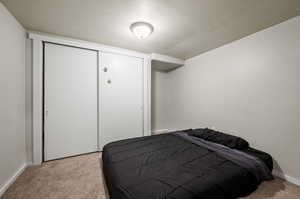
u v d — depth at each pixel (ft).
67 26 6.46
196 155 5.38
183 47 8.91
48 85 7.26
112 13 5.47
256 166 4.73
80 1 4.79
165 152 5.65
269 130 6.19
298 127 5.33
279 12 5.22
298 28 5.34
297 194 4.74
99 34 7.25
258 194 4.72
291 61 5.52
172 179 3.76
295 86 5.41
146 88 10.18
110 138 8.94
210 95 9.28
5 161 5.03
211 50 9.23
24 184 5.30
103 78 8.68
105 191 4.95
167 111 13.60
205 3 4.84
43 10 5.29
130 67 9.62
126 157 5.16
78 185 5.27
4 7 5.03
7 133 5.17
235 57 7.72
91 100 8.41
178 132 8.69
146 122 10.16
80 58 8.10
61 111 7.58
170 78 13.30
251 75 6.92
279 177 5.76
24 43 6.51
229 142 6.48
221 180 3.82
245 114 7.17
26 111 6.59
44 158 7.17
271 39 6.16
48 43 7.27
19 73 6.05
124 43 8.42
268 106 6.23
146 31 6.31
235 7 5.03
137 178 3.80
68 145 7.77
